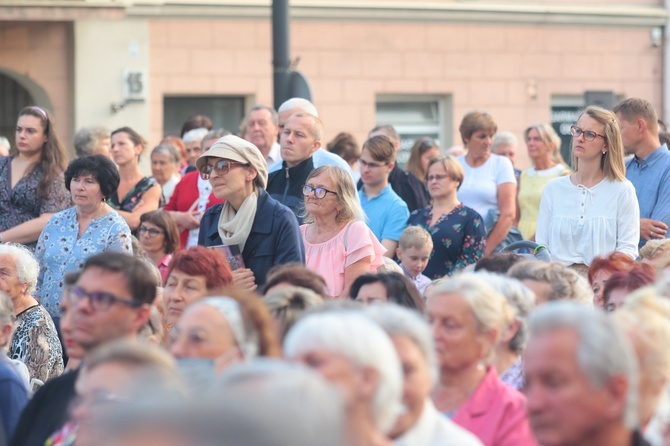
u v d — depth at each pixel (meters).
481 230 15.34
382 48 32.12
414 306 8.69
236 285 11.03
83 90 29.41
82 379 5.86
